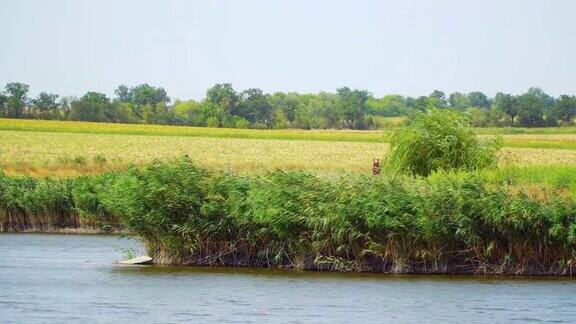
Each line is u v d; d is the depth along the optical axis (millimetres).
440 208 69125
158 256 75062
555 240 69000
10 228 102375
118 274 68688
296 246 71625
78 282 64875
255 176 75875
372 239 70062
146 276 67812
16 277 67188
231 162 181750
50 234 99125
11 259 77562
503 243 69625
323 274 69188
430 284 64812
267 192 71375
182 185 73500
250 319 52875
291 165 174750
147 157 191500
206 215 72688
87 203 98750
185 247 73688
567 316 54500
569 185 80625
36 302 57438
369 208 69125
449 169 103750
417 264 70062
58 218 102750
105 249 85375
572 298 59750
